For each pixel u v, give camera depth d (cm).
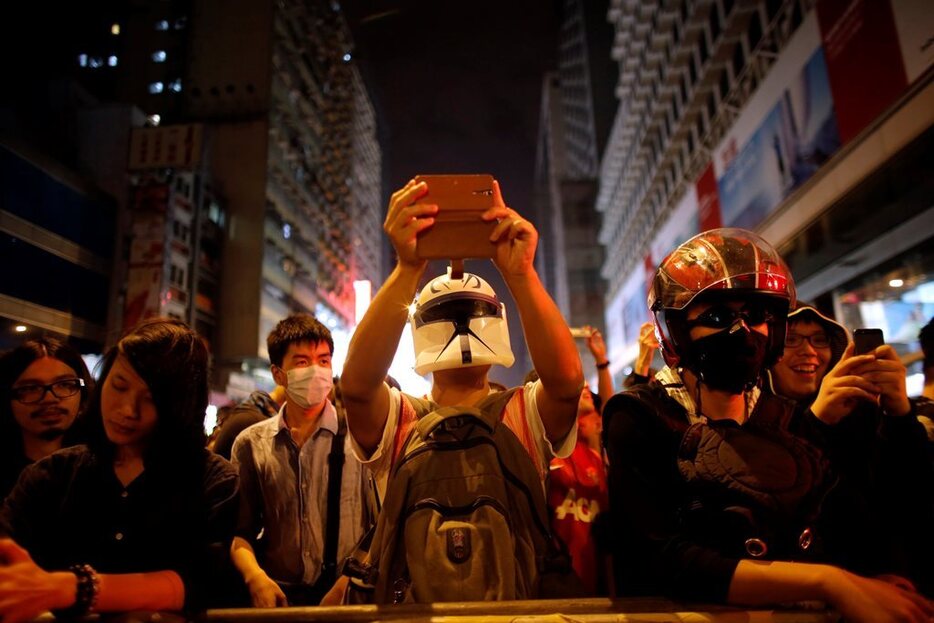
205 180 3391
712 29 2847
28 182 2291
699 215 2717
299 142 4553
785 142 1847
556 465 253
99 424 170
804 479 130
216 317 3566
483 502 150
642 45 4184
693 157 3241
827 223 1680
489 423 165
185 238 3112
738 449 135
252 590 218
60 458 167
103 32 4138
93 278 2688
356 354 156
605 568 244
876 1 1345
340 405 323
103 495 163
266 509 260
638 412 152
